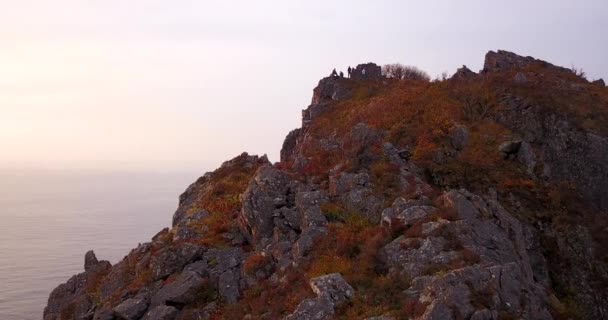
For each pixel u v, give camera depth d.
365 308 18.27
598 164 31.98
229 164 41.59
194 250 25.77
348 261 21.69
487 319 16.78
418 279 19.03
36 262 138.38
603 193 31.11
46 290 110.50
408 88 46.09
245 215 27.30
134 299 23.92
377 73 58.03
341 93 52.75
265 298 21.31
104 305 25.61
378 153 30.56
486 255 20.81
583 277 25.92
